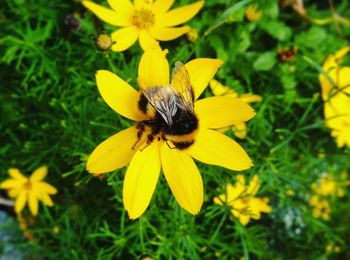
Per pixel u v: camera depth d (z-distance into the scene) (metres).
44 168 0.18
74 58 0.19
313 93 0.20
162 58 0.12
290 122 0.20
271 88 0.19
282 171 0.19
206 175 0.16
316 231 0.21
